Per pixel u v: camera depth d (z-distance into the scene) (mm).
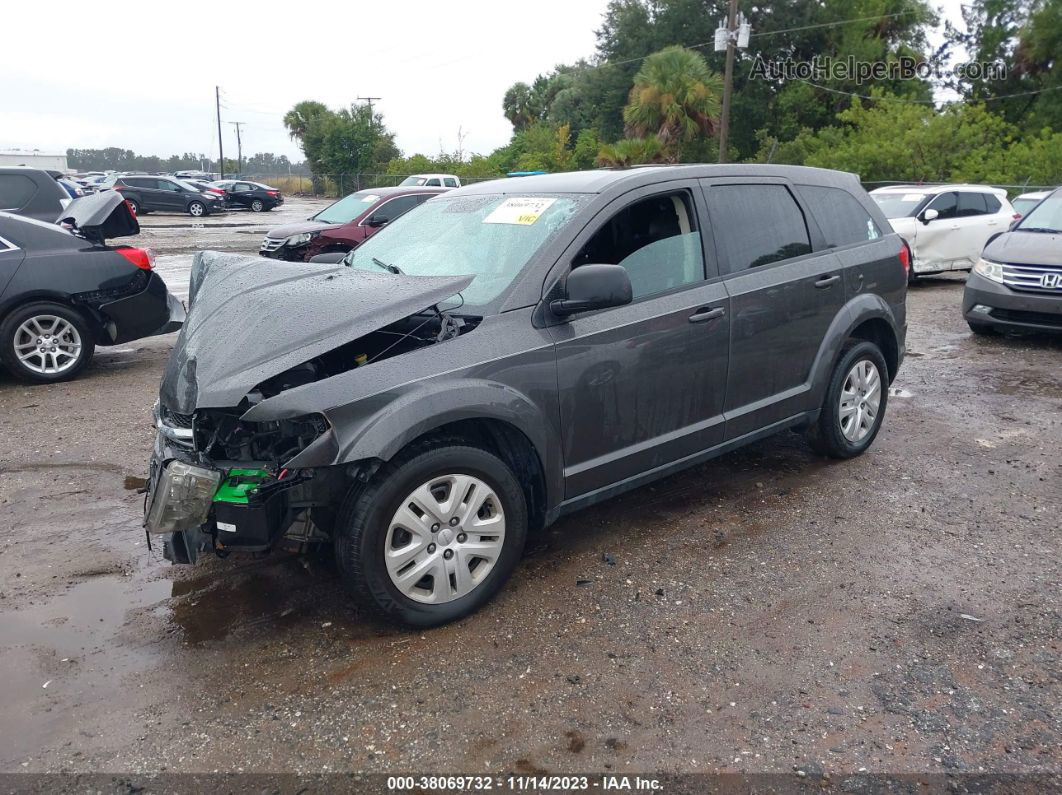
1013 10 38438
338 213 13781
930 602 3605
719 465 5301
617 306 3502
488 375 3385
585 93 42156
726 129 30156
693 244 4227
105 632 3430
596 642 3328
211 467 3158
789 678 3082
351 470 3164
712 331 4168
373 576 3193
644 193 4035
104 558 4078
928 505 4645
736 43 29719
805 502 4695
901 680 3062
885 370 5371
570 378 3639
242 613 3572
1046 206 9266
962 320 10359
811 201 4934
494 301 3568
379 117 54094
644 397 3949
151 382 7410
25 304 7184
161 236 23359
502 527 3506
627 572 3902
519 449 3623
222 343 3354
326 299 3447
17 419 6270
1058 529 4328
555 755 2697
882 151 26984
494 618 3508
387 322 3219
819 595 3676
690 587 3756
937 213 13156
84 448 5609
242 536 3096
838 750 2705
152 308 7785
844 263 4953
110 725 2854
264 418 3012
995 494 4797
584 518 4520
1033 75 38438
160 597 3711
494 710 2916
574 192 4008
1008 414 6336
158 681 3102
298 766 2654
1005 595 3660
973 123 27797
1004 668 3129
